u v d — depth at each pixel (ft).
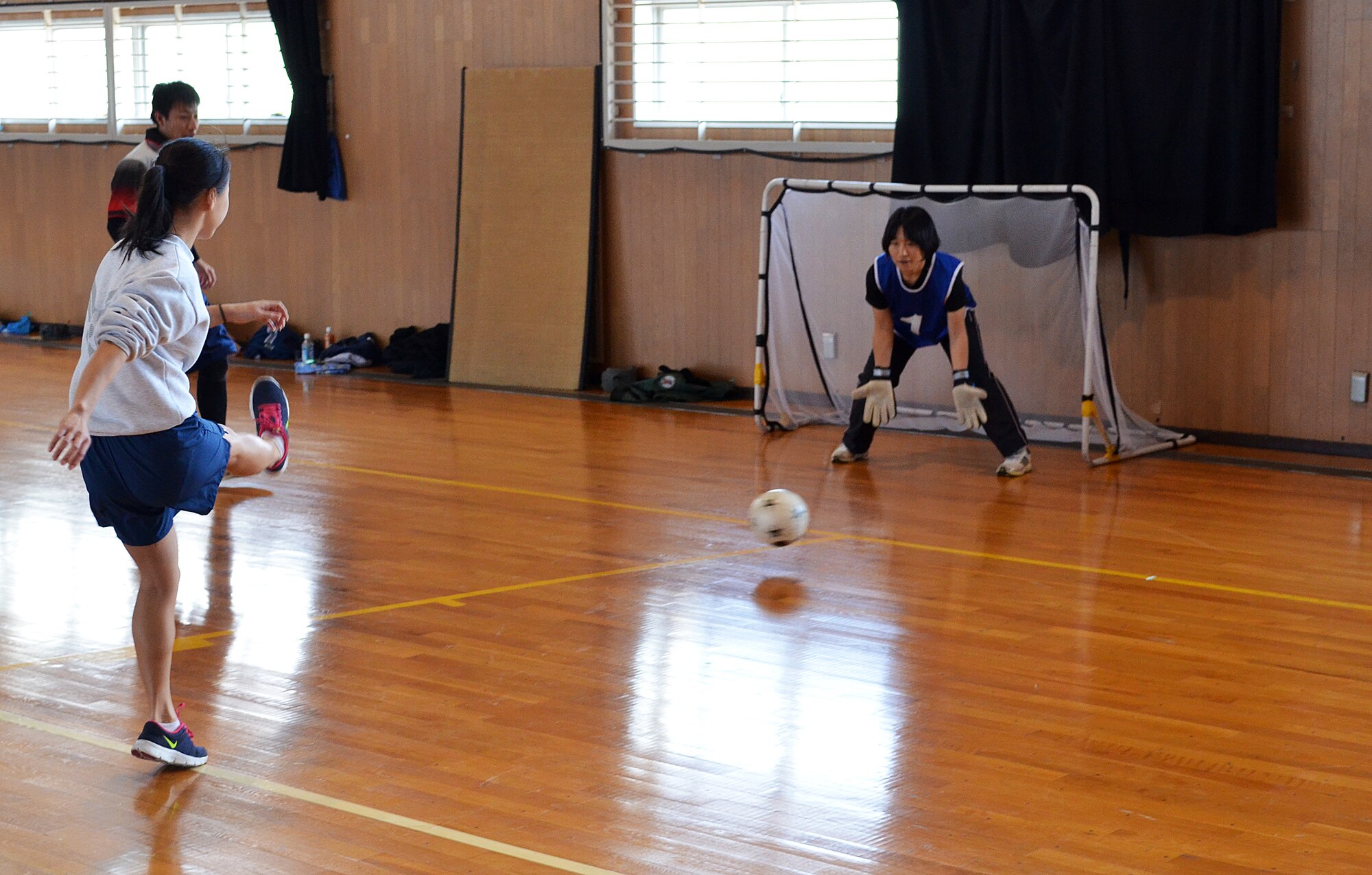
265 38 33.37
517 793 8.86
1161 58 22.24
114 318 8.07
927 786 9.05
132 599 13.41
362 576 14.35
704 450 22.09
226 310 10.27
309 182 32.30
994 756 9.60
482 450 21.91
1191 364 23.25
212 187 8.82
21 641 12.05
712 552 15.46
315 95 32.04
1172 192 22.53
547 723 10.16
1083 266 21.04
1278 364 22.48
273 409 13.79
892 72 25.99
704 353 28.37
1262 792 8.98
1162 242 23.22
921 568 14.84
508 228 29.84
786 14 26.78
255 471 10.36
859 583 14.20
